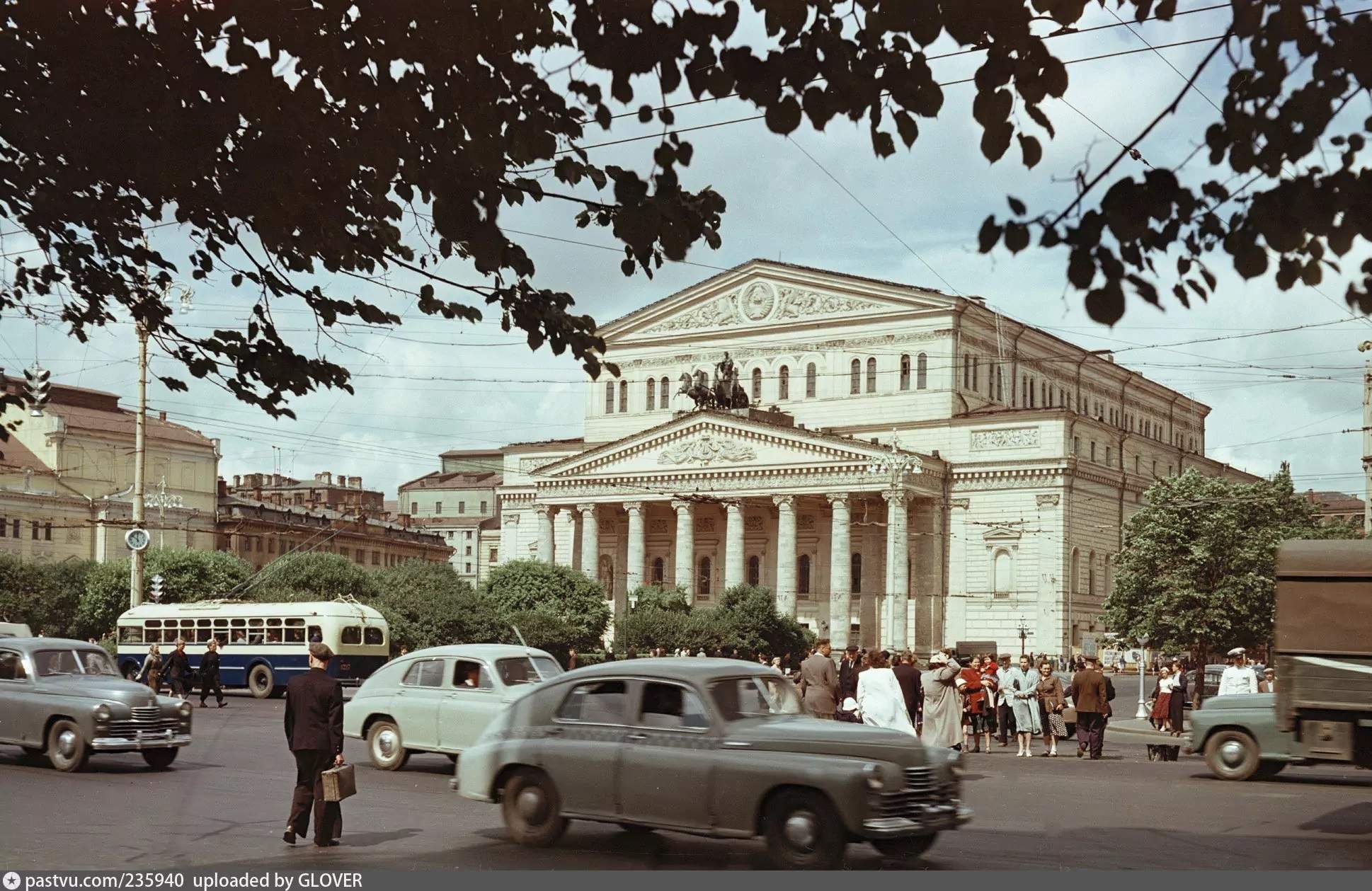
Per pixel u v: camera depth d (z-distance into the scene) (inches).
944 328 4554.6
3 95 505.4
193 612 2637.8
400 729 1090.1
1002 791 1019.3
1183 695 1908.2
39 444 4830.2
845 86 397.1
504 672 1074.7
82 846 681.0
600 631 4030.5
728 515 4576.8
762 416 4564.5
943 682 1213.1
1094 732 1443.2
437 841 708.0
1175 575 2785.4
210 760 1184.2
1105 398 5590.6
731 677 673.0
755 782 622.5
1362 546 893.2
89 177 543.2
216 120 494.3
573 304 595.5
